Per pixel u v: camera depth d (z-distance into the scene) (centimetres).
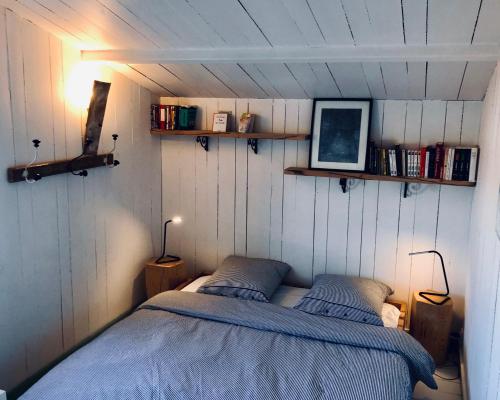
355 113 336
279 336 268
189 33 252
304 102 354
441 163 313
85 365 231
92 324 331
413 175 321
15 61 248
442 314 314
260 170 375
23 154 257
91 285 326
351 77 298
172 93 379
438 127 327
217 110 378
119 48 287
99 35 268
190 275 411
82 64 298
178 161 397
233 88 347
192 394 212
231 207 388
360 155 335
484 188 257
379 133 339
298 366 237
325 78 304
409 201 341
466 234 332
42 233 277
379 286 338
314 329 271
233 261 366
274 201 376
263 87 337
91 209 320
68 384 216
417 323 320
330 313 299
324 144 345
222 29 242
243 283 331
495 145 221
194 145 390
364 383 225
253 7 214
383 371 234
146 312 295
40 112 267
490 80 271
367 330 272
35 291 276
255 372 229
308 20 220
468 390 262
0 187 245
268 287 335
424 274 346
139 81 355
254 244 387
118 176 346
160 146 399
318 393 216
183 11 227
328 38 237
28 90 258
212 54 273
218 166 386
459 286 338
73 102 294
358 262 361
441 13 198
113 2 224
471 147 309
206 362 236
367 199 351
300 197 368
